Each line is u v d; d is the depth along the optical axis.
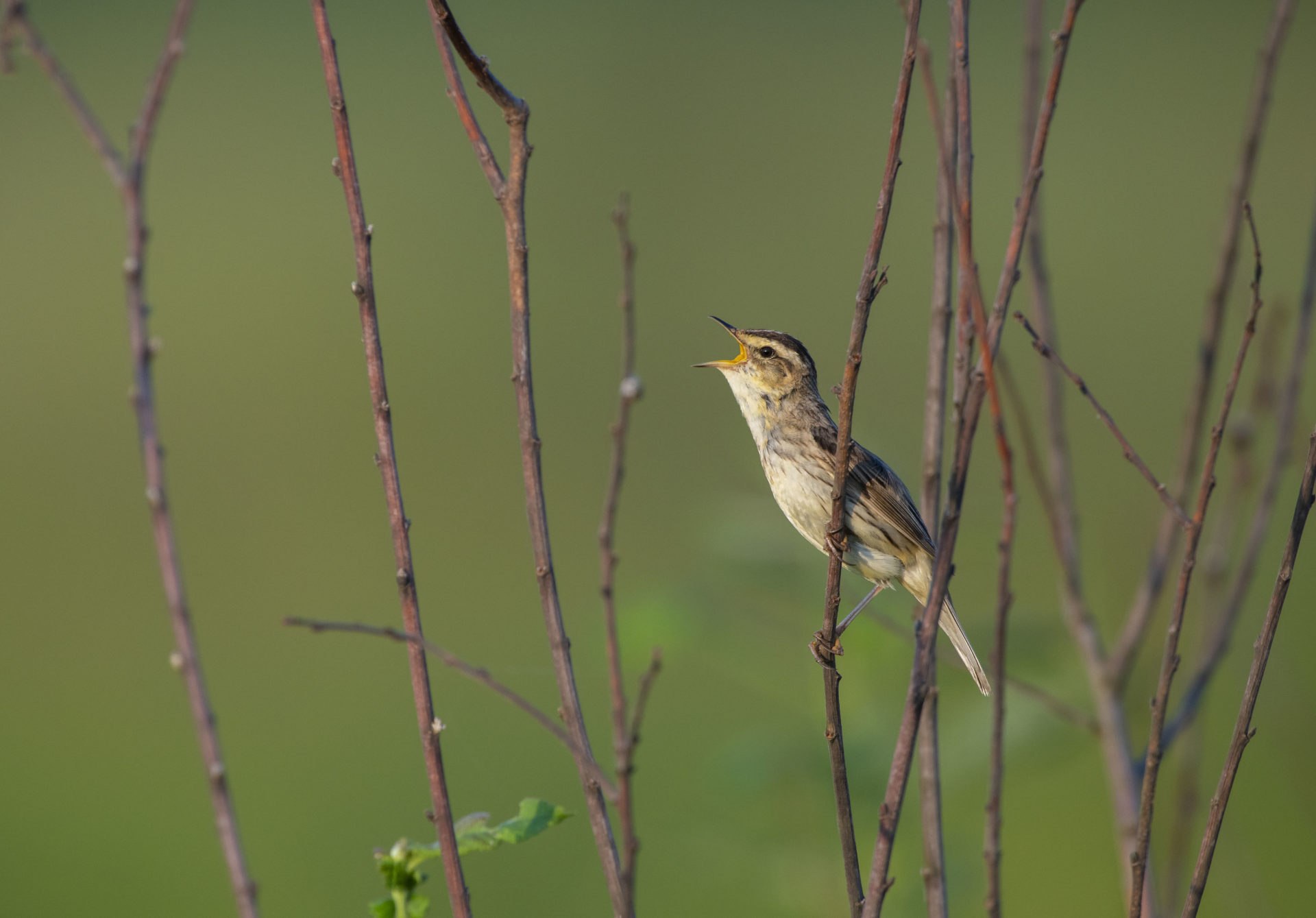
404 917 5.78
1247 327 5.94
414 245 28.52
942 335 7.24
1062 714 8.22
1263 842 13.98
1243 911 9.12
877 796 9.84
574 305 25.42
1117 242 27.14
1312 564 17.50
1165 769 9.69
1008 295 6.10
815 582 10.43
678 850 13.52
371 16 34.78
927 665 6.05
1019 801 16.06
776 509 10.91
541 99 31.39
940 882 6.86
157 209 29.81
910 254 26.23
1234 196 7.84
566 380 24.16
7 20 5.16
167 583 5.16
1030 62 8.43
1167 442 20.67
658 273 25.92
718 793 10.02
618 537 21.30
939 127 7.08
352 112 31.84
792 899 10.07
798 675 10.38
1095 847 15.27
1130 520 9.37
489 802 16.02
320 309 27.05
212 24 33.78
